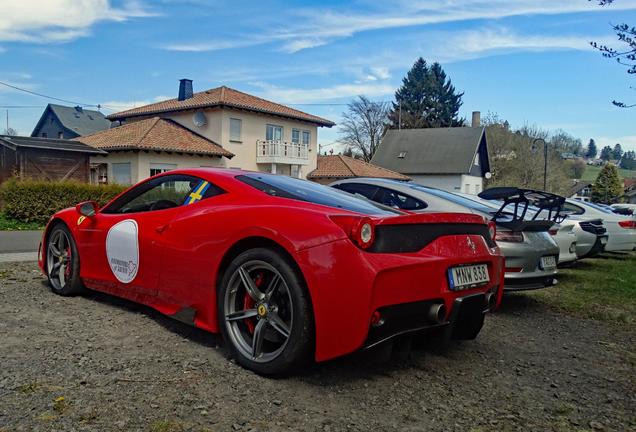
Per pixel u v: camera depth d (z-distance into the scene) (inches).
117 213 168.9
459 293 120.7
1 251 323.3
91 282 173.9
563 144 2655.0
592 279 303.9
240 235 122.6
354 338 104.4
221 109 1188.5
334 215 111.3
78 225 177.3
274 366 113.4
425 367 131.6
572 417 106.4
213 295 129.4
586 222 361.4
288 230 113.3
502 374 130.8
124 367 117.0
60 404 96.1
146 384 108.2
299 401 105.0
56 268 187.9
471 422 100.9
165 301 144.6
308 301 110.0
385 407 105.1
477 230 133.2
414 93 2709.2
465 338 139.5
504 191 198.5
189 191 148.6
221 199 138.0
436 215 118.9
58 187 582.6
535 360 145.0
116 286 162.4
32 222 562.3
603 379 131.9
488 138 2161.7
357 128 2449.6
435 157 1844.2
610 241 421.1
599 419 106.1
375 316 104.8
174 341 137.6
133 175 1017.5
